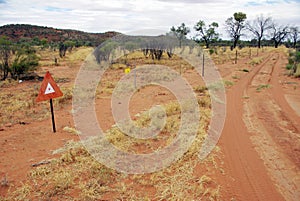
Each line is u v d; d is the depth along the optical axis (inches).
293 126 321.7
